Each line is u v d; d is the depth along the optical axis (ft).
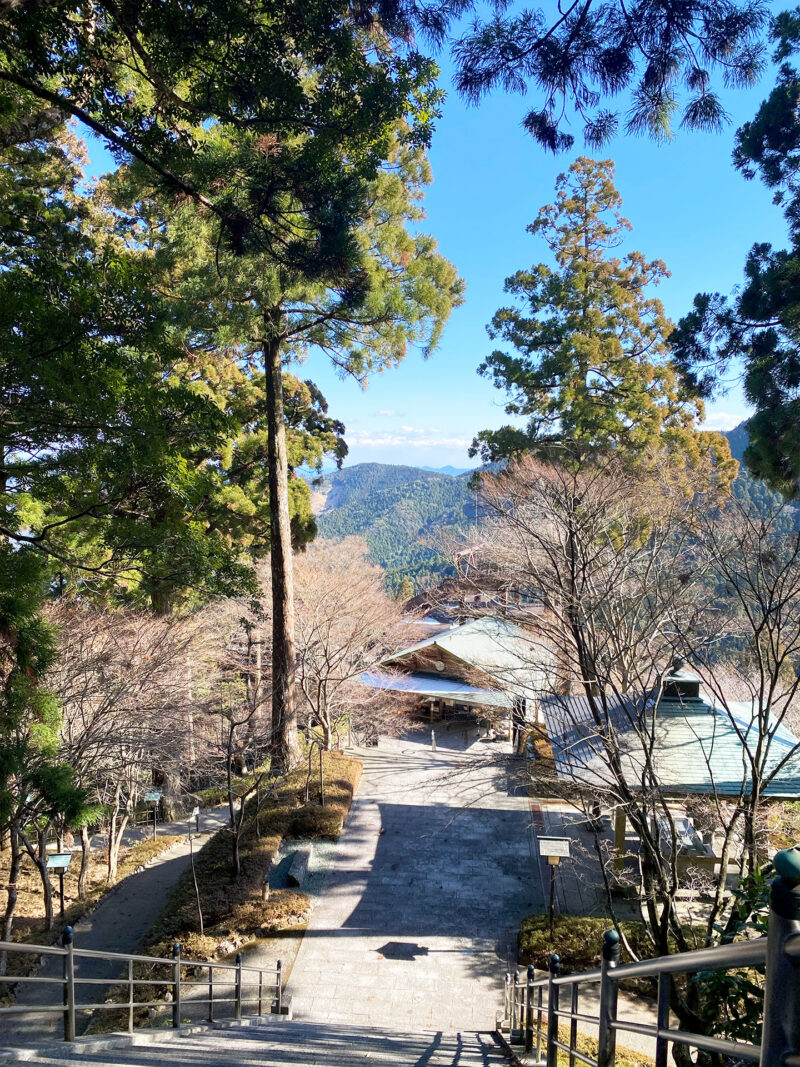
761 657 29.35
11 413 22.62
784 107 40.81
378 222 50.34
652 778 27.30
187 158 25.31
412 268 51.29
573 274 92.22
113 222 71.87
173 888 46.85
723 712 40.11
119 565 34.27
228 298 45.29
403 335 53.36
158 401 25.09
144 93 28.94
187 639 51.72
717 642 34.35
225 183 25.55
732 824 25.95
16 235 34.58
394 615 74.64
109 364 23.30
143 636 49.21
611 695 39.24
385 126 24.61
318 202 25.75
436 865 48.26
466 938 39.93
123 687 44.75
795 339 41.14
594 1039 27.14
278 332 57.41
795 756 37.11
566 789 36.01
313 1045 21.17
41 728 22.38
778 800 34.12
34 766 23.22
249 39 22.47
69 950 17.54
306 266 27.14
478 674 64.64
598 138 18.15
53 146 52.54
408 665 81.51
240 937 39.60
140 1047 18.86
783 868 4.50
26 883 55.36
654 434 84.23
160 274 47.70
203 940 38.63
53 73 22.93
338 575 72.23
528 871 47.24
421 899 44.06
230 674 67.77
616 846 41.16
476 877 46.65
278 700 61.82
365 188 25.96
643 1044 28.37
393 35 20.86
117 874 55.52
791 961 4.41
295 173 24.86
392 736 76.38
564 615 33.73
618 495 42.93
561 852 37.55
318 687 66.49
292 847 50.24
